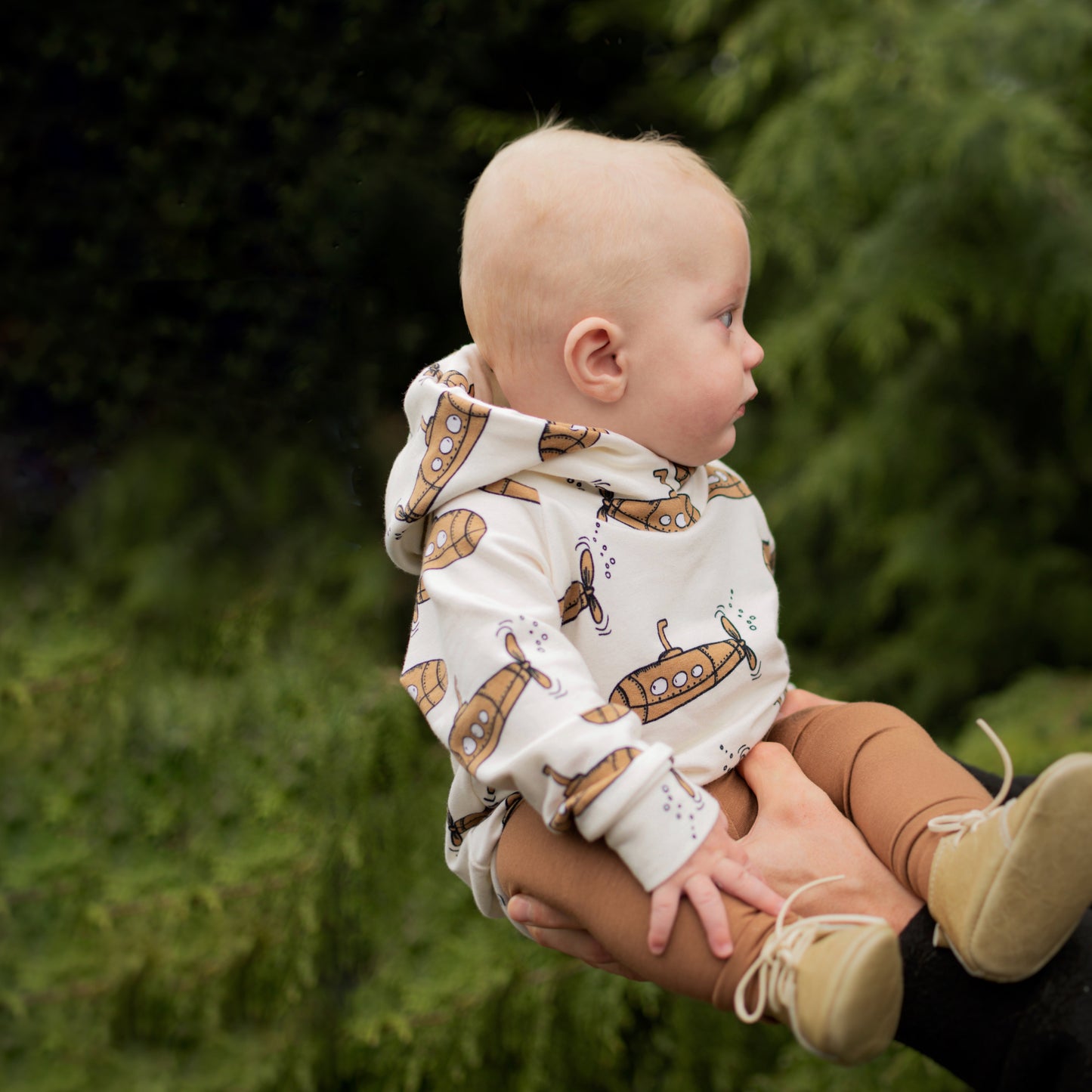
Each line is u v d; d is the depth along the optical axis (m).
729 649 1.07
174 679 2.89
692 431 1.08
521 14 3.20
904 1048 2.27
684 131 3.58
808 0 2.95
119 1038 2.65
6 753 2.83
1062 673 2.84
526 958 2.50
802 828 0.99
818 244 3.15
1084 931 0.86
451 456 1.04
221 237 3.00
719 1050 2.49
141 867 2.74
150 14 2.95
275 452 3.02
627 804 0.88
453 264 3.06
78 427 3.05
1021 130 2.61
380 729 2.69
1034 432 3.09
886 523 3.15
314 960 2.59
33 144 2.98
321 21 3.03
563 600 1.03
